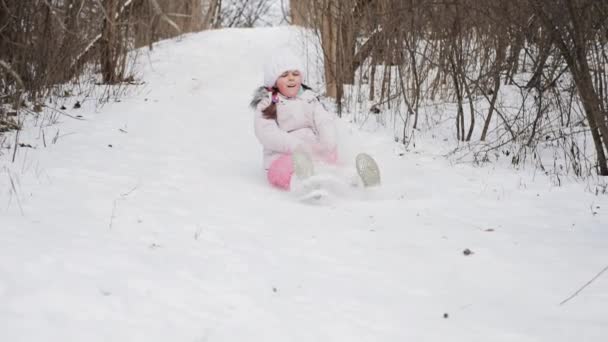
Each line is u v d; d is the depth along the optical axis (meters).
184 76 7.93
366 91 7.16
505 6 5.14
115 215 3.26
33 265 2.36
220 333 2.08
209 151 5.29
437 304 2.48
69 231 2.89
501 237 3.32
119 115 6.09
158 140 5.41
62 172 4.07
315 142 4.59
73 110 6.14
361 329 2.22
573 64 4.09
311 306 2.38
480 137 5.80
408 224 3.56
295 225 3.47
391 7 6.31
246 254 2.89
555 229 3.51
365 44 6.77
